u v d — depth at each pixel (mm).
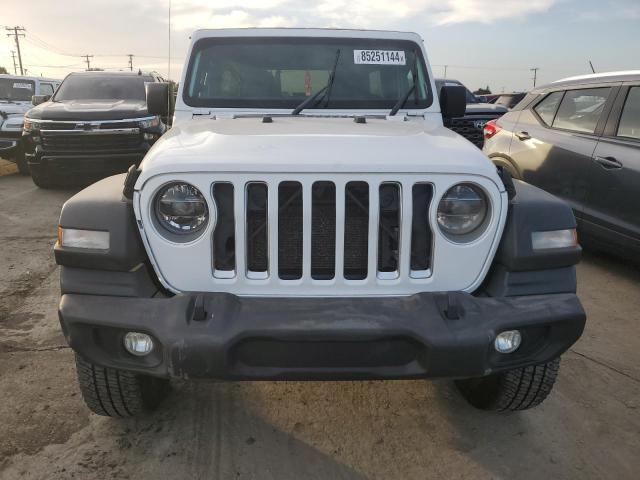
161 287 2307
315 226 2293
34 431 2779
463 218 2303
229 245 2287
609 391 3236
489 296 2326
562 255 2332
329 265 2320
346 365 2158
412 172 2217
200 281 2254
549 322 2236
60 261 2277
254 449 2693
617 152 4754
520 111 6160
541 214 2348
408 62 3768
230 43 3715
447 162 2246
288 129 2705
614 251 4926
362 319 2125
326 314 2143
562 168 5293
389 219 2322
